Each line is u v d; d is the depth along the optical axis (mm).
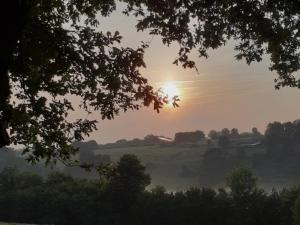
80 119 14789
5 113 11727
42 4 12703
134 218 131125
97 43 13258
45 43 12656
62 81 14281
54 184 141250
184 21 13305
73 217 129125
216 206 129125
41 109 14195
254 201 127250
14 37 7684
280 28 13453
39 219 131000
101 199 131000
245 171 129250
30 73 13539
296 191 124562
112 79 13539
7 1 7379
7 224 118000
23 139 14539
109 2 13820
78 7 13562
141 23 13523
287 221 123562
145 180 134125
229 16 13242
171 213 130750
